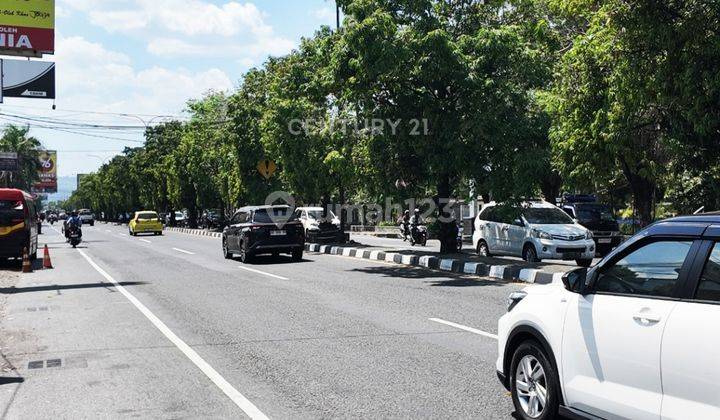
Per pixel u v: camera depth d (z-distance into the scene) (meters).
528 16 19.22
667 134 12.67
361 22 16.48
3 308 11.66
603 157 14.27
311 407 5.58
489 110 16.84
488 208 20.28
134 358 7.54
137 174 88.44
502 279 14.86
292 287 13.96
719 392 3.39
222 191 45.75
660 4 10.17
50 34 31.77
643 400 3.86
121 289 14.14
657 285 4.00
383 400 5.74
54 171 127.25
